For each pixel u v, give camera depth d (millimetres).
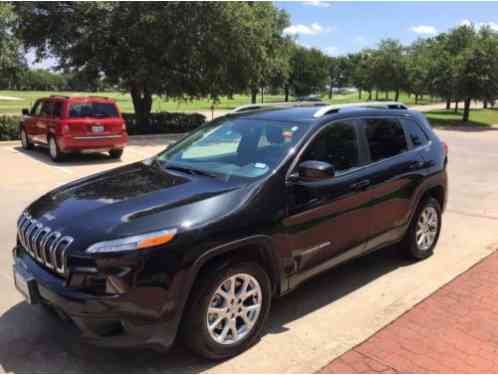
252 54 21031
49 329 3807
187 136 4996
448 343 3635
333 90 102062
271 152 3990
